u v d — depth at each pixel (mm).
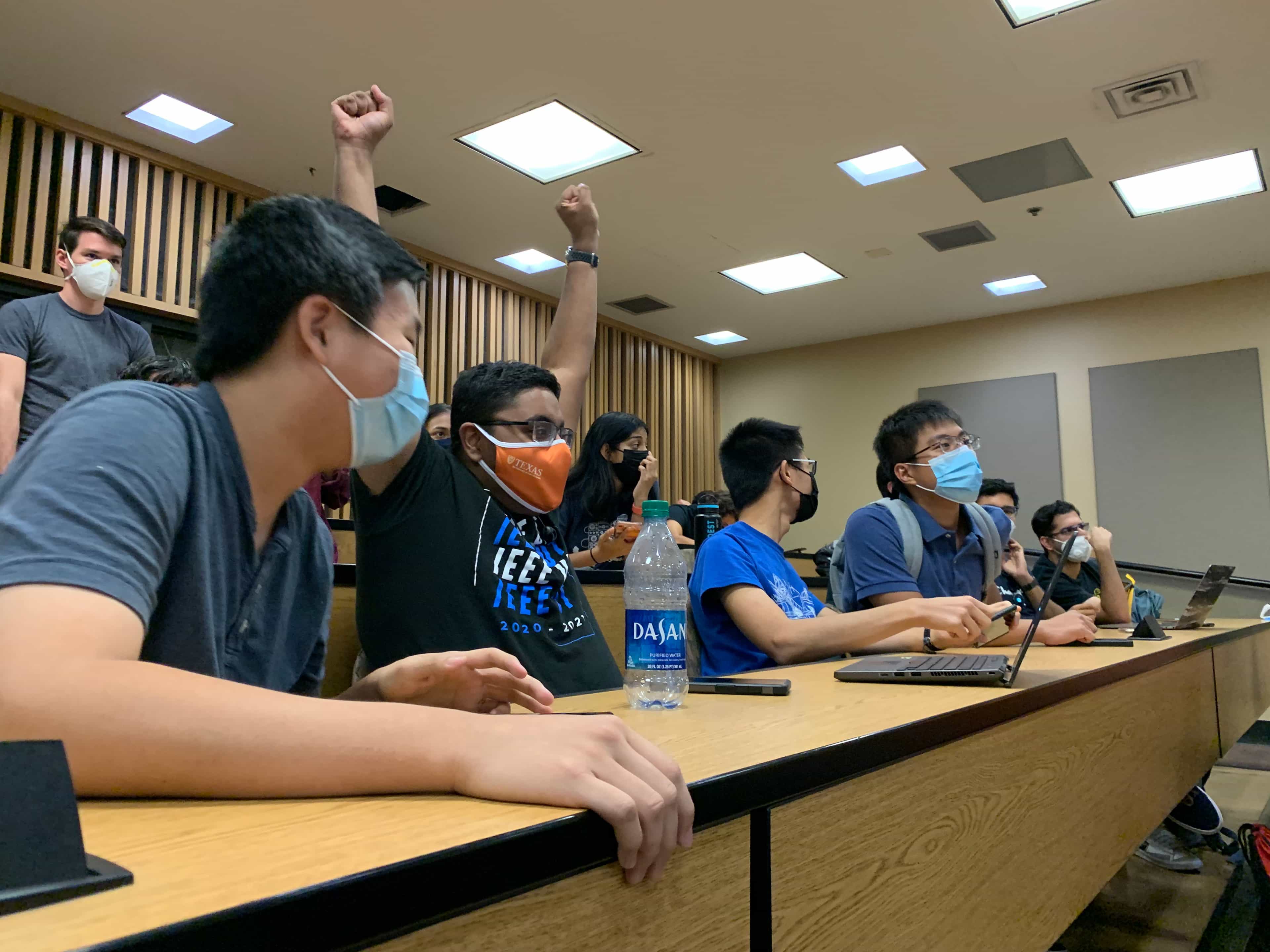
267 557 771
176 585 634
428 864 376
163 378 1722
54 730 447
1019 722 1007
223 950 309
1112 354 6723
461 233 5633
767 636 1479
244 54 3803
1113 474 6590
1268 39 3639
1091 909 2412
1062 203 5133
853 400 7902
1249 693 2686
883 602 1990
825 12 3521
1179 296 6508
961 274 6277
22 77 3979
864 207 5207
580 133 4469
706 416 8508
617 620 2365
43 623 467
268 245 686
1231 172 4777
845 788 680
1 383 2701
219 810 470
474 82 3988
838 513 7879
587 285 1875
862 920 680
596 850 452
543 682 1251
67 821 351
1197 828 2850
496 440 1356
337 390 706
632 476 2736
